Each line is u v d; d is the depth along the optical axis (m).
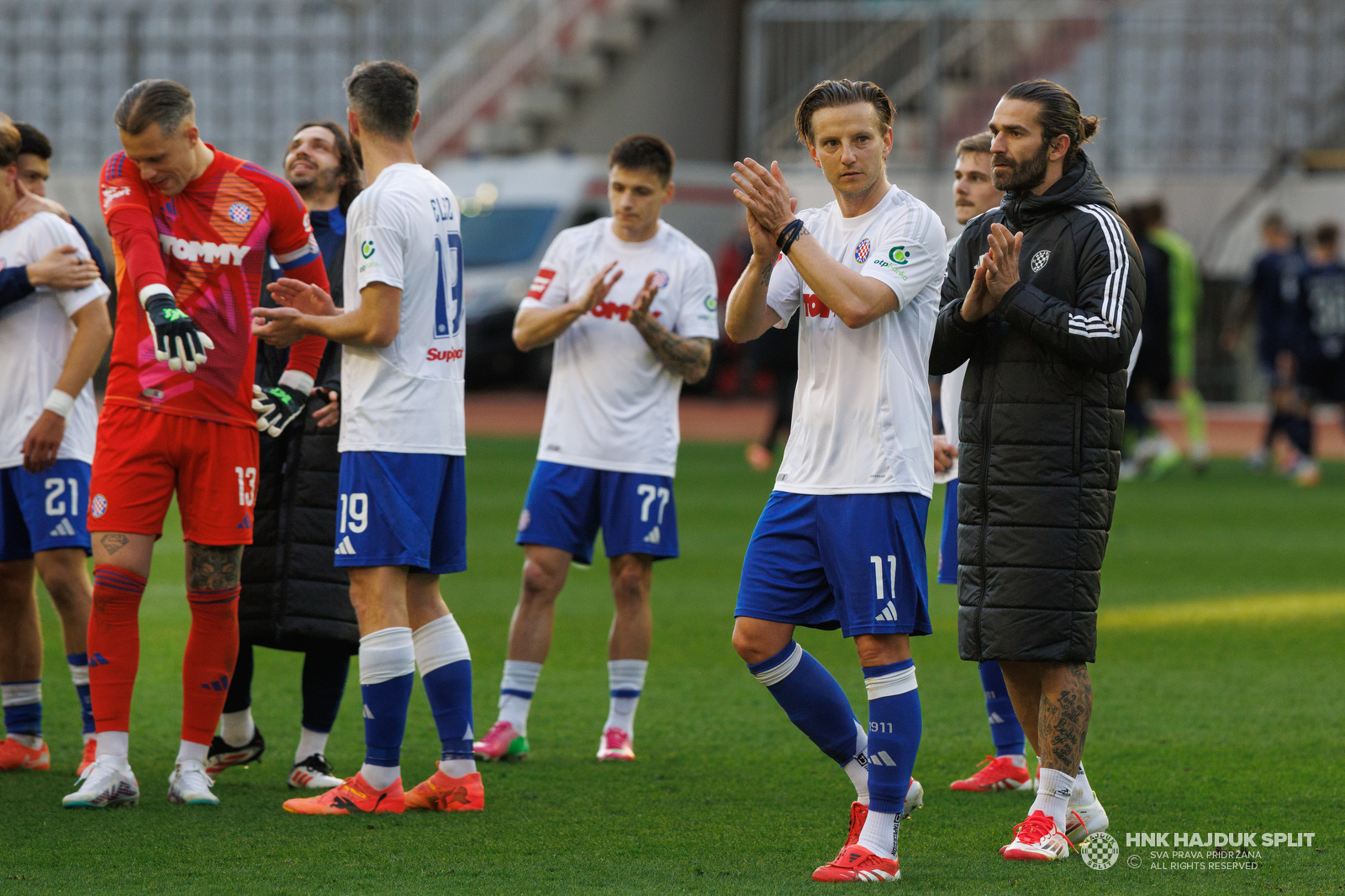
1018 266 14.64
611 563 20.12
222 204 16.38
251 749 18.39
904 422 14.15
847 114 14.23
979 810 16.73
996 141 14.80
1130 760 18.59
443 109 95.50
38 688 17.97
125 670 16.19
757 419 78.62
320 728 17.53
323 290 16.83
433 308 16.27
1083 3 84.31
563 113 97.00
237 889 13.16
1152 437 58.06
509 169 80.19
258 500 17.73
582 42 99.81
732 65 104.56
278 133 92.88
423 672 16.50
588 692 22.88
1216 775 17.84
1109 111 78.94
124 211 15.97
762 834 15.40
